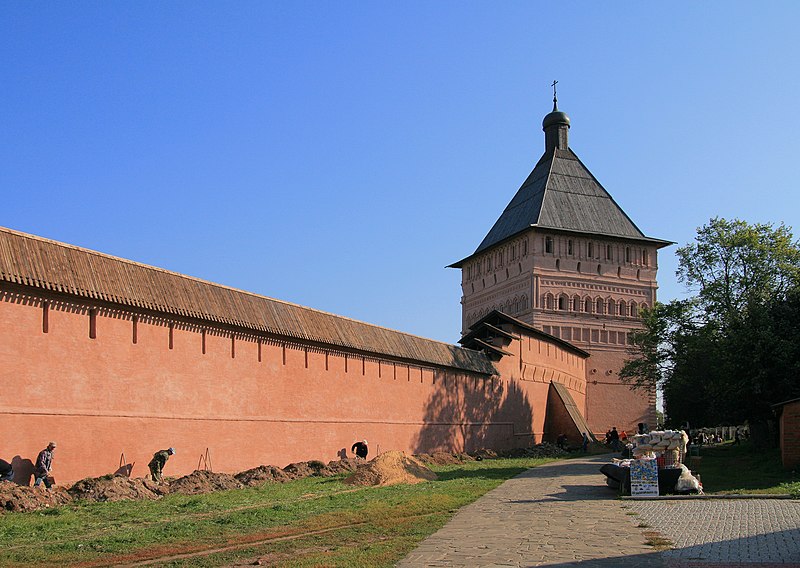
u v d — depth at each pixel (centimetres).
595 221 7200
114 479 2036
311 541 1320
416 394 3988
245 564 1133
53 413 2036
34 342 2009
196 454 2523
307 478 2689
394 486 2356
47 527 1497
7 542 1338
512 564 1075
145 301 2341
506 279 7288
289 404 3014
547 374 5800
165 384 2428
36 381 2003
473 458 4094
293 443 3011
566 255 6975
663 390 5597
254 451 2795
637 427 6931
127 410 2275
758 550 1132
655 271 7306
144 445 2320
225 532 1420
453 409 4359
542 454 4688
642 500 1808
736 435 5006
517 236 7088
